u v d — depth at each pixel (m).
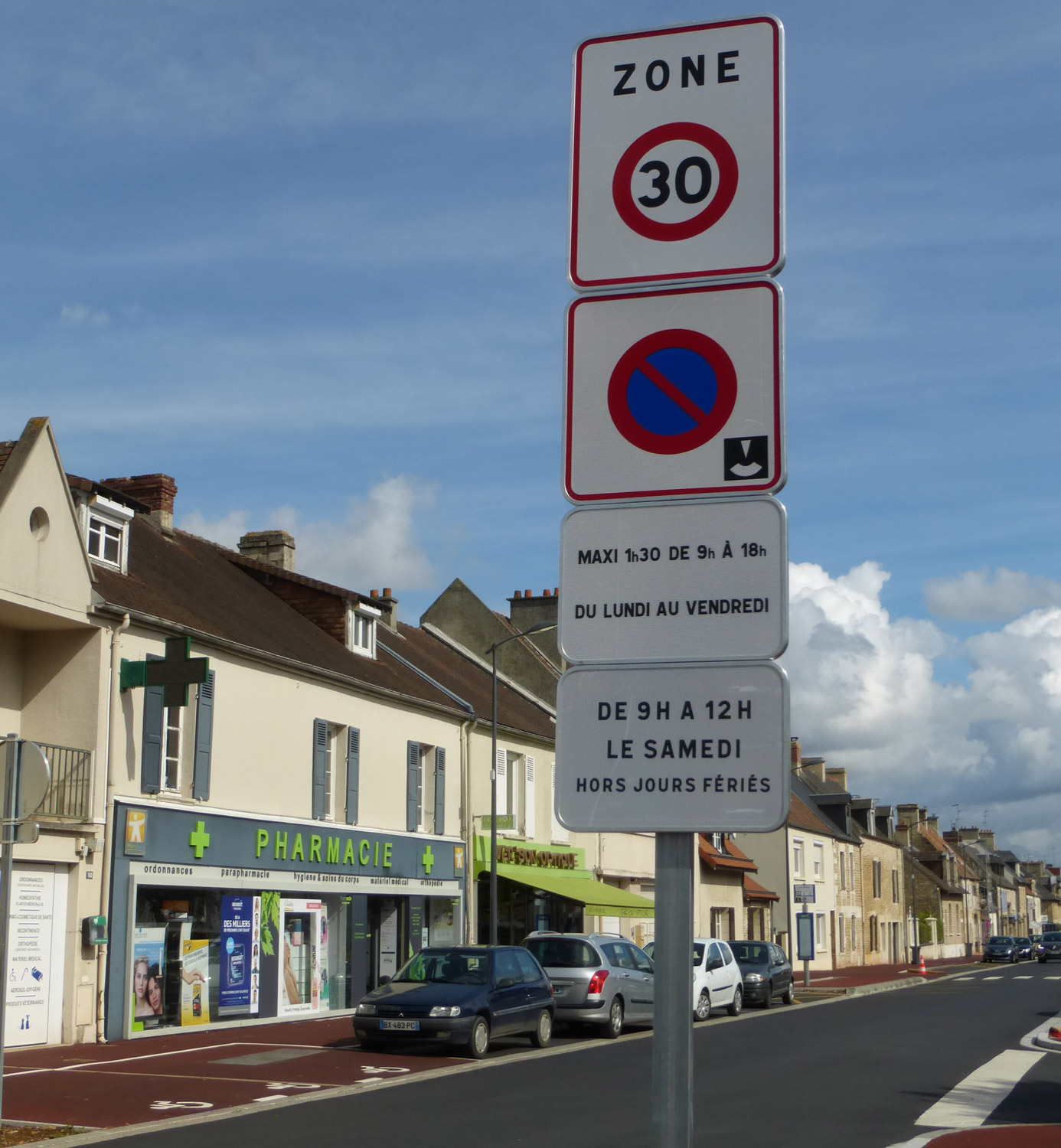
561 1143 10.75
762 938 50.66
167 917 20.81
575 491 3.00
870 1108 12.88
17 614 18.58
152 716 20.66
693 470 2.94
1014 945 74.75
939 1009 28.80
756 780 2.79
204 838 21.52
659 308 3.03
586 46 3.20
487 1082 15.27
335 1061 17.28
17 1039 17.56
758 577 2.86
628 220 3.08
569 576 2.97
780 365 2.93
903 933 73.62
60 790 19.11
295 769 24.64
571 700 2.93
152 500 27.45
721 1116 12.43
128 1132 11.41
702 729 2.84
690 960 2.74
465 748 31.45
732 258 3.01
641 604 2.92
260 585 29.16
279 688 24.25
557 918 35.59
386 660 31.34
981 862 115.94
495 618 41.09
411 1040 18.22
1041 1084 14.81
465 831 31.11
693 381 2.98
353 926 26.03
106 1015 19.05
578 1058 18.41
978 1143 10.55
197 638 21.52
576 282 3.09
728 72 3.09
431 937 29.69
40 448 18.67
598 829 2.86
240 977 22.41
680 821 2.82
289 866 24.06
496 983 19.11
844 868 62.44
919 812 93.00
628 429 3.00
